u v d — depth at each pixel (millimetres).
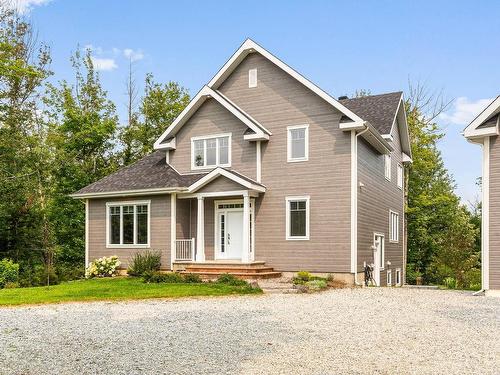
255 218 22281
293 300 15023
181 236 23094
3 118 29141
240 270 20734
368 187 22547
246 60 23406
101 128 36312
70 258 33781
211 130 23609
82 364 7656
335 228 20672
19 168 29109
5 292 16812
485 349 8734
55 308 13672
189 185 22672
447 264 33781
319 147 21266
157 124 41406
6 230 25625
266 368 7395
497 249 16484
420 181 37500
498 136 16734
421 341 9344
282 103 22281
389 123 24766
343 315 12258
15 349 8688
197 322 11281
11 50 28984
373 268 22531
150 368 7398
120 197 24312
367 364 7668
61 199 33812
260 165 22328
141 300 15195
